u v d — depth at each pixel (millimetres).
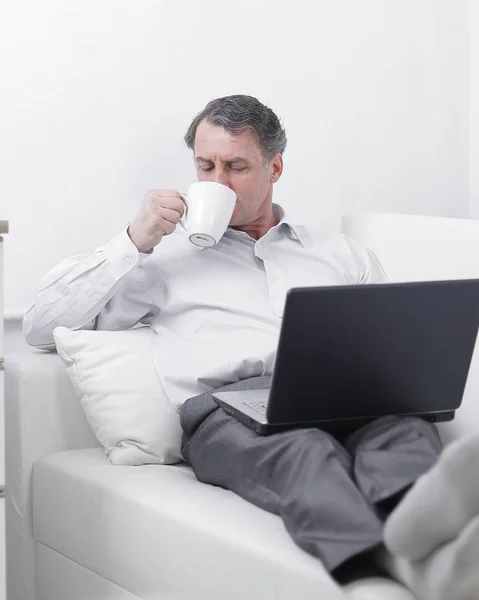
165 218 1688
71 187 1984
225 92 2141
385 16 2322
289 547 1236
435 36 2396
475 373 1694
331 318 1296
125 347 1710
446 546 1064
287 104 2219
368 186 2346
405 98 2371
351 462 1294
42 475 1670
